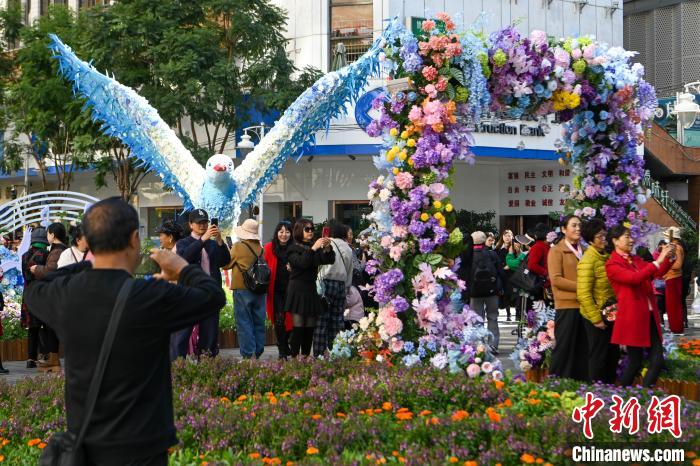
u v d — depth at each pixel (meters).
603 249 8.84
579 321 9.13
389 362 8.84
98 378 3.59
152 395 3.67
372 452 5.78
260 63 27.69
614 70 10.34
